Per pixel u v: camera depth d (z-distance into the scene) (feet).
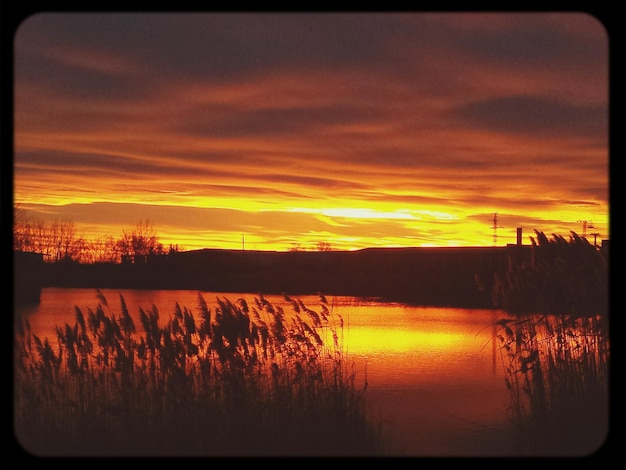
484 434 26.27
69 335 29.50
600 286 30.07
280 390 28.45
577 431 26.30
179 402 28.12
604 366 29.50
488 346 52.06
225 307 30.22
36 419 26.63
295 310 31.94
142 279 138.51
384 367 41.81
